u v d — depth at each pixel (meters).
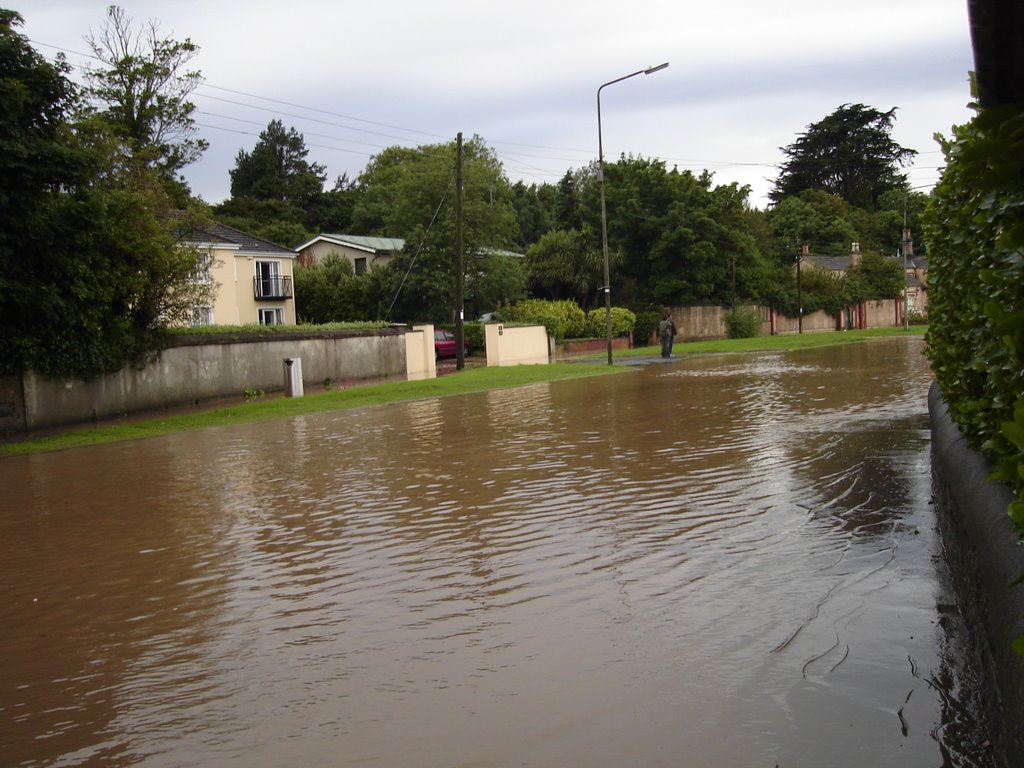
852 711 3.67
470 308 48.47
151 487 10.64
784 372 24.31
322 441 14.15
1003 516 3.80
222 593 6.09
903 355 30.25
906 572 5.56
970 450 5.57
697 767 3.29
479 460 11.20
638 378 24.69
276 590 6.07
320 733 3.81
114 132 29.77
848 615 4.84
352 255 57.56
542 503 8.35
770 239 66.12
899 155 93.06
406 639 4.93
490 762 3.44
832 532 6.66
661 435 12.54
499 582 5.90
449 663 4.53
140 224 20.50
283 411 19.31
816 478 8.79
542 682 4.19
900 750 3.32
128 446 15.02
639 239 54.41
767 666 4.20
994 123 2.41
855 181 91.81
